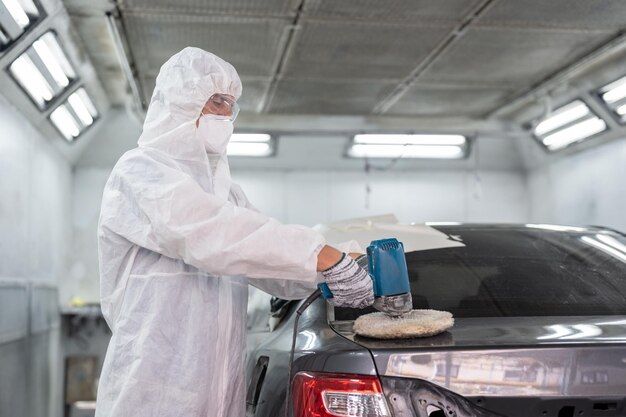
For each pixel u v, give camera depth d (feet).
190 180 5.43
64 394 21.44
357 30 15.35
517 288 6.61
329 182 25.21
